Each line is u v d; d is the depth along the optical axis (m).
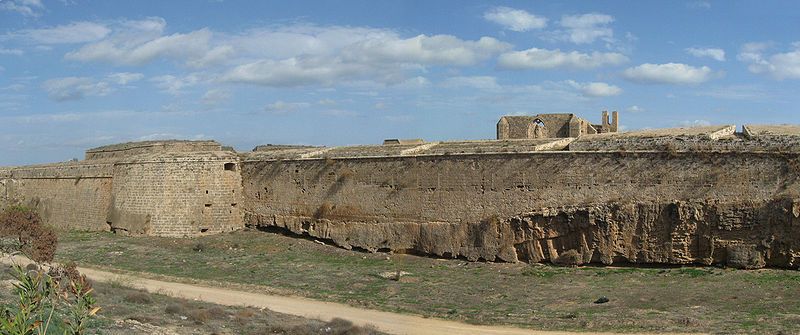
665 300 34.22
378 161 51.47
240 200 60.81
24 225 44.41
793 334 27.14
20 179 74.62
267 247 54.06
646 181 41.16
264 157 60.00
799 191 36.97
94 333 24.98
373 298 38.72
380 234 50.84
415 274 44.34
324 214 54.34
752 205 38.06
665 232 40.34
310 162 55.84
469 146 50.16
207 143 71.75
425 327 32.00
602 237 42.00
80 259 51.78
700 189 39.62
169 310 32.84
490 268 44.44
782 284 34.94
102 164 65.56
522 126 63.16
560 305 35.09
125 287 40.22
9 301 27.98
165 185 59.25
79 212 67.00
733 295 34.03
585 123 62.53
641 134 45.12
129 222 60.66
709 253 39.25
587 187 42.84
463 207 47.19
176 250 54.19
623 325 30.53
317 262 49.12
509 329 31.16
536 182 44.47
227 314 33.75
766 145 38.22
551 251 43.84
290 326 30.72
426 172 48.97
